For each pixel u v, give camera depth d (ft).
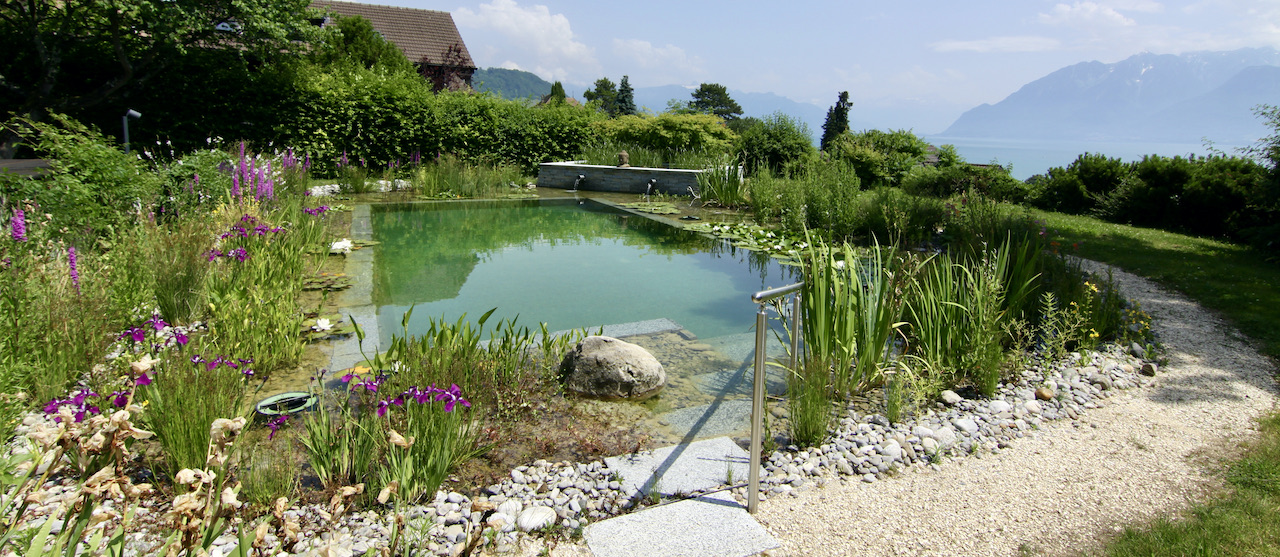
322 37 41.96
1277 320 17.88
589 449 10.25
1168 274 23.00
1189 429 11.72
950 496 9.52
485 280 22.53
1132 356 15.37
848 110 98.99
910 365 13.64
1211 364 14.99
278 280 17.10
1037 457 10.71
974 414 12.09
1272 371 14.56
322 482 8.80
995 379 12.80
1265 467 10.10
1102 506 9.26
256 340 12.78
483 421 10.38
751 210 38.17
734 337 16.16
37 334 11.73
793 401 11.04
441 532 8.09
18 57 37.06
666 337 16.08
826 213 30.01
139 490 5.36
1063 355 14.85
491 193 41.78
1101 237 30.35
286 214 24.88
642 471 9.72
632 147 51.85
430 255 26.32
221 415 9.14
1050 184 42.45
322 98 42.88
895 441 10.84
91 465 5.34
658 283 22.45
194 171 24.07
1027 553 8.19
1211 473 10.11
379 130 44.70
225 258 17.11
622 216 37.06
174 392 9.34
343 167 42.14
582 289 21.53
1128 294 20.67
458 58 88.02
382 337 15.75
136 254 16.58
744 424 11.34
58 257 14.51
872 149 48.37
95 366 11.24
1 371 10.42
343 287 18.90
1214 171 34.42
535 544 8.07
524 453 10.09
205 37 38.88
